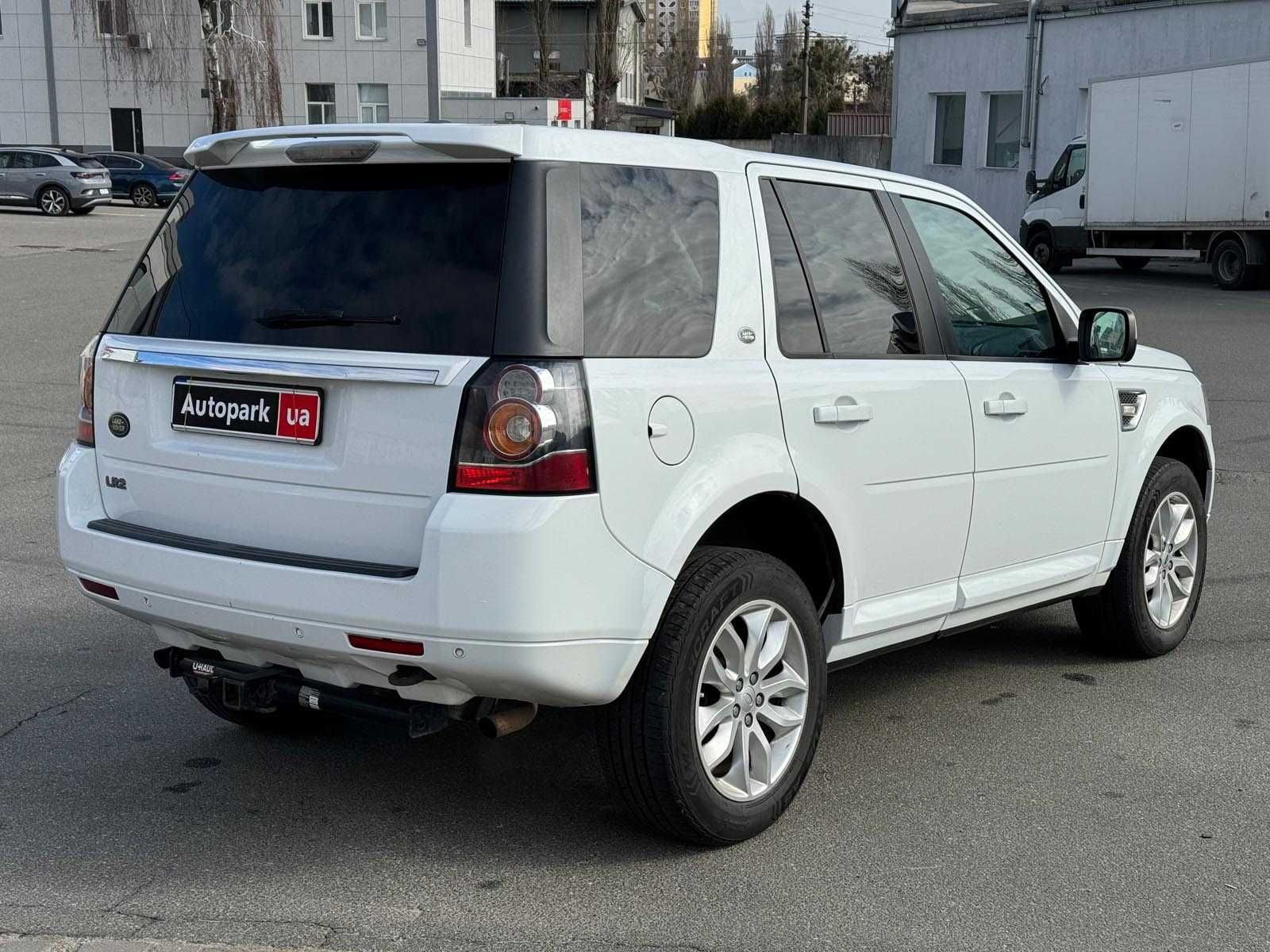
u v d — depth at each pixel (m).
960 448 4.54
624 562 3.46
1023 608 5.07
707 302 3.80
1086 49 30.97
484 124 3.51
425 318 3.45
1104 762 4.62
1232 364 14.58
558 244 3.44
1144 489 5.54
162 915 3.50
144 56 48.91
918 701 5.23
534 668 3.35
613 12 54.31
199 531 3.80
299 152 3.67
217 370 3.69
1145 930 3.47
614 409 3.44
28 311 17.56
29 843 3.92
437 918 3.49
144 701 5.11
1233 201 22.73
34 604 6.30
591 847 3.92
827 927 3.46
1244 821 4.14
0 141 50.56
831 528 4.08
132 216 36.81
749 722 3.90
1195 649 5.91
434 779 4.42
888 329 4.39
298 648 3.56
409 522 3.43
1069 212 26.31
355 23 50.06
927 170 35.59
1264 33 27.89
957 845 3.96
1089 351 5.01
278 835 3.99
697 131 76.06
